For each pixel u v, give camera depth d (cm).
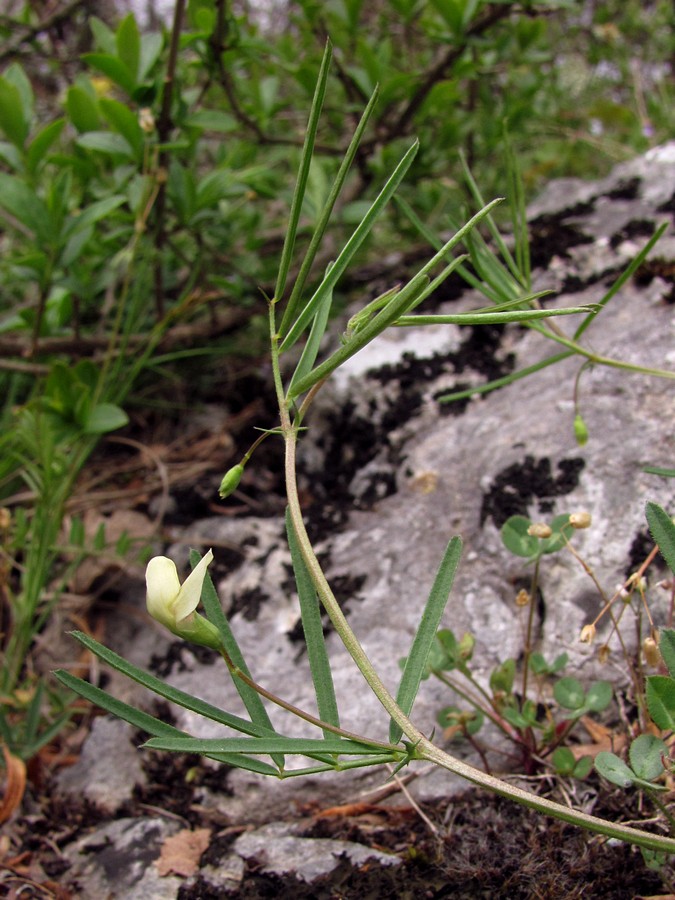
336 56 36
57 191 29
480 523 25
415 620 25
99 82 38
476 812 20
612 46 52
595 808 19
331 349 34
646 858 17
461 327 32
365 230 16
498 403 29
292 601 27
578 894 17
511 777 20
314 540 28
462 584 25
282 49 41
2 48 44
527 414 27
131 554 31
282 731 23
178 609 13
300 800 22
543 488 25
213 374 38
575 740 21
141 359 32
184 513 32
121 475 35
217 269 38
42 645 29
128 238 35
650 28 54
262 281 39
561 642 22
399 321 15
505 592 24
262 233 42
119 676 27
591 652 22
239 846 21
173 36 29
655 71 55
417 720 22
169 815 23
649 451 24
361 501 29
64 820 23
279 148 43
